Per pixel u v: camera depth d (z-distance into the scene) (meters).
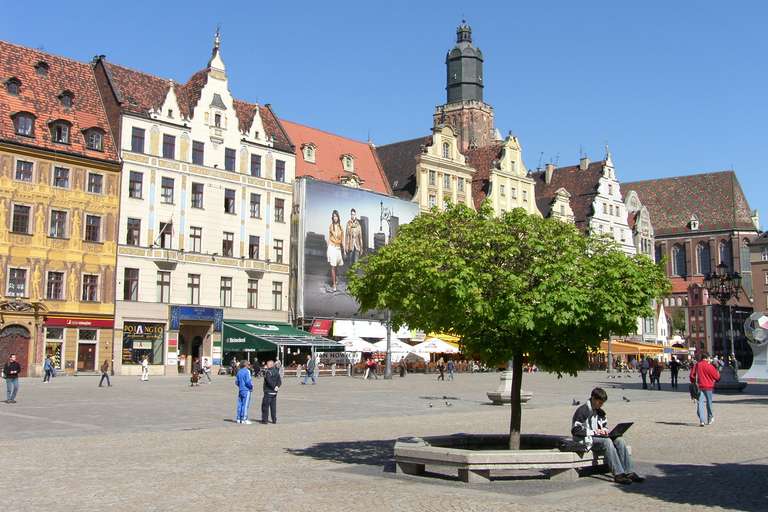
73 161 54.66
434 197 82.06
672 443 19.06
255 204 66.69
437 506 10.98
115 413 26.72
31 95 54.81
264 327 64.62
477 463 12.96
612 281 14.07
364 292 15.74
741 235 137.62
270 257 67.38
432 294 14.02
